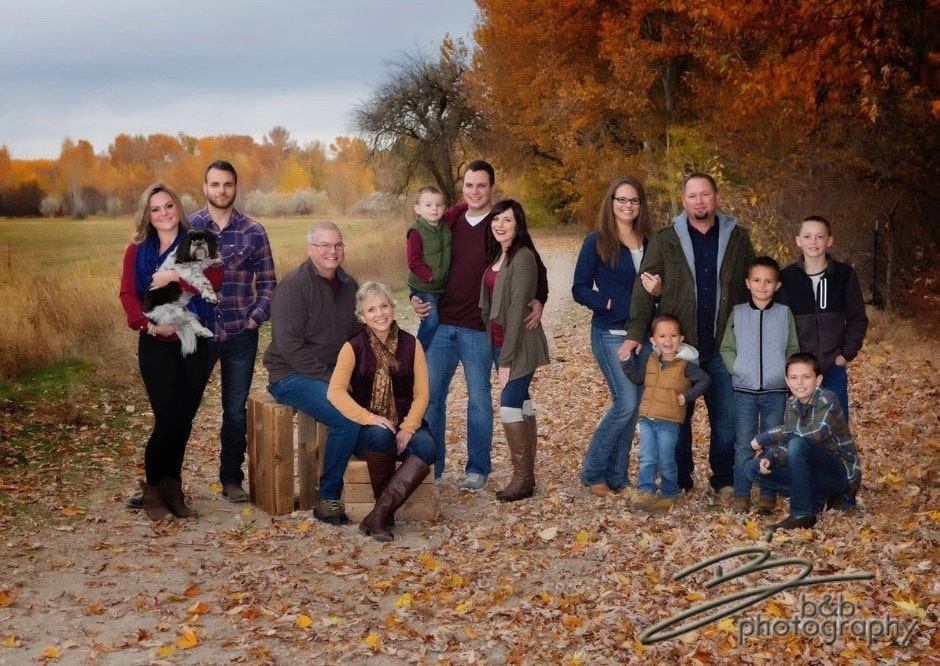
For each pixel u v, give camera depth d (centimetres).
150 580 502
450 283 660
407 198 4619
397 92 4609
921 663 396
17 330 1141
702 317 620
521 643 423
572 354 1281
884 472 686
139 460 776
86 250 2586
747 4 1370
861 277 1445
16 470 733
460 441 845
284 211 8194
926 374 990
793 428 573
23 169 5747
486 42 4144
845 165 1477
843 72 1297
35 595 479
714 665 400
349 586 495
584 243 644
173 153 8462
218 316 627
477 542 560
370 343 589
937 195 1431
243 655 412
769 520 589
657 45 2853
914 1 1244
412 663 408
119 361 1155
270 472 615
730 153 1869
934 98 1305
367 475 599
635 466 745
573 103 3231
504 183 4950
